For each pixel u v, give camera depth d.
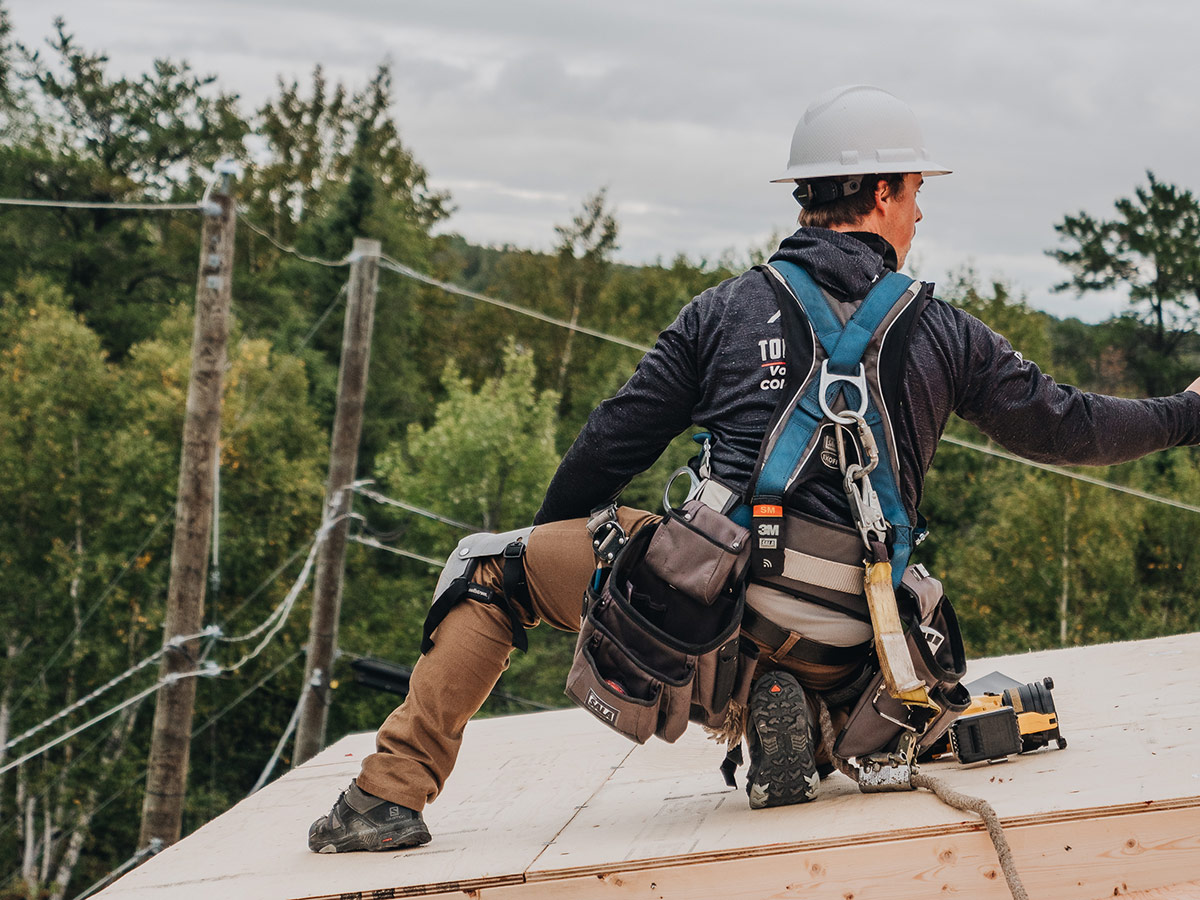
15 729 26.48
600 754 3.04
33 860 25.38
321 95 61.97
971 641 33.34
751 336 2.09
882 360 2.04
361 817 2.28
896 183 2.19
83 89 47.91
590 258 54.41
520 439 32.38
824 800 2.20
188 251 46.88
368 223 45.78
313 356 42.09
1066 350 53.72
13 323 33.81
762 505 2.03
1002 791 2.13
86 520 28.44
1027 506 33.47
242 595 29.81
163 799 10.12
